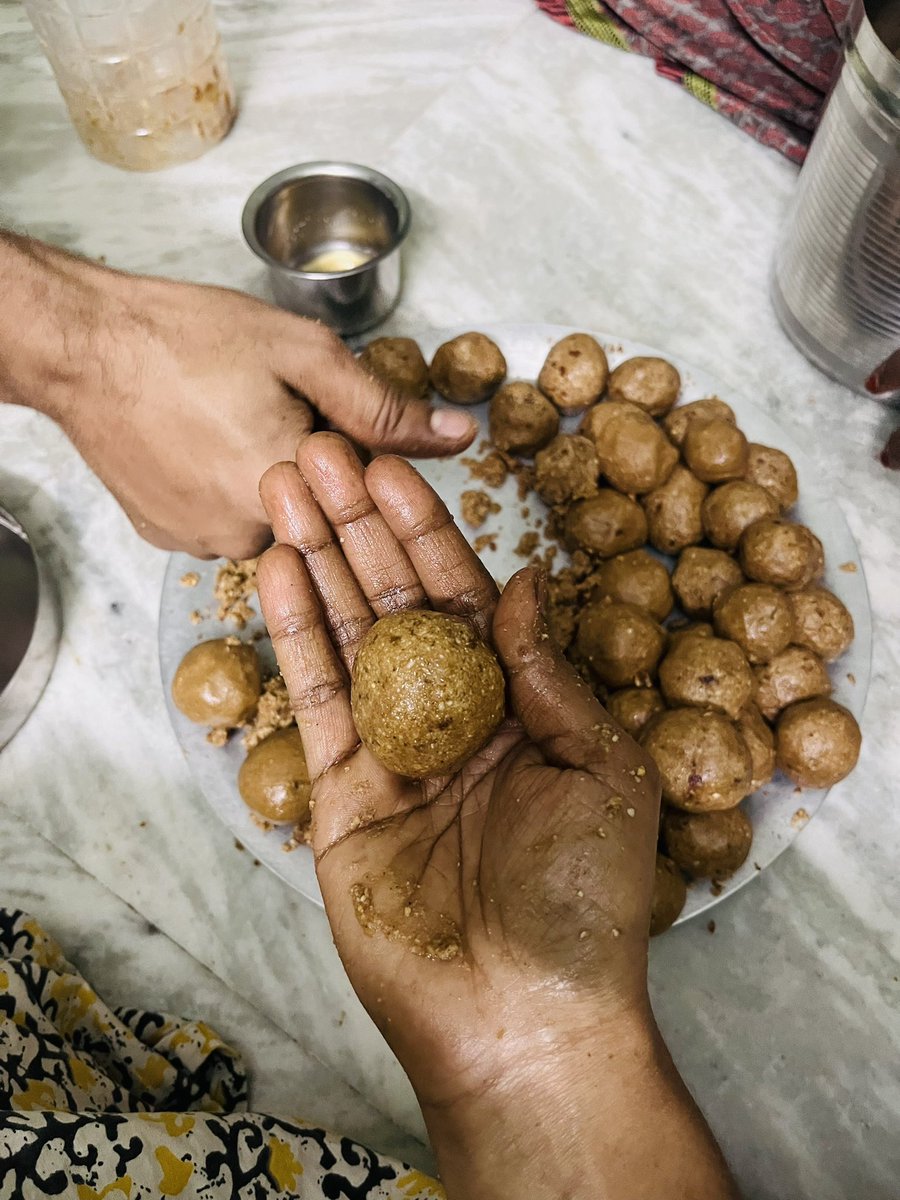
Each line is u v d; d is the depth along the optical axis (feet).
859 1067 1.04
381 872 0.79
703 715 1.06
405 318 1.54
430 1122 0.76
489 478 1.34
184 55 1.60
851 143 1.16
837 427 1.42
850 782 1.18
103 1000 1.10
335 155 1.73
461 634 0.87
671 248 1.61
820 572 1.22
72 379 1.02
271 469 0.94
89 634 1.32
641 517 1.25
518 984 0.72
